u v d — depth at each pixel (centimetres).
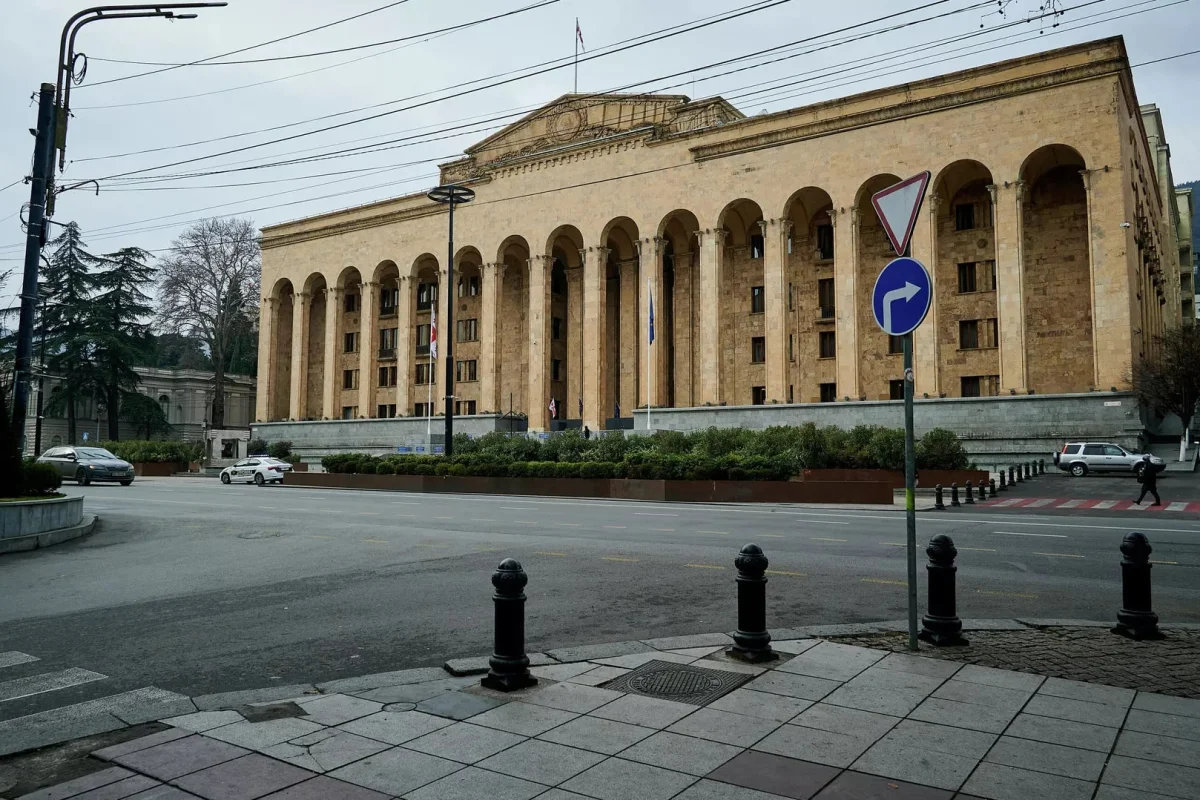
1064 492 2838
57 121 1891
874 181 4306
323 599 1002
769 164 4556
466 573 1182
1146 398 3609
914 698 571
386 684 623
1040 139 3828
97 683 653
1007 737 495
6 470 1705
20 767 469
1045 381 4166
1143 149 4609
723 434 3388
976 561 1267
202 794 423
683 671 644
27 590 1098
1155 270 5181
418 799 414
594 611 910
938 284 4453
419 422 5819
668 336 5556
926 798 410
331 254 6500
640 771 446
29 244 1823
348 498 2903
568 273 5919
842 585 1065
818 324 4838
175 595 1046
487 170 5684
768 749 477
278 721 537
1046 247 4225
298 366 6581
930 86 4119
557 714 543
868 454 3164
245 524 1931
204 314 6588
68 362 6500
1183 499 2536
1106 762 455
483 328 5606
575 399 5806
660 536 1623
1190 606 941
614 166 5128
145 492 3256
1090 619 868
